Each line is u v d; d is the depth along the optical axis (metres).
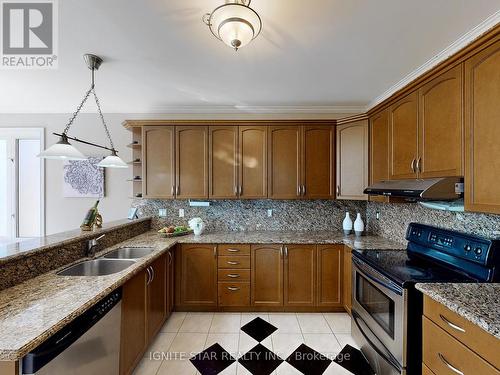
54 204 3.36
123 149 3.38
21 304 1.19
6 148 3.38
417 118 1.83
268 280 2.72
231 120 2.95
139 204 3.29
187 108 3.30
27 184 3.39
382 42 1.80
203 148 2.96
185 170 2.95
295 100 3.04
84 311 1.19
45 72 2.29
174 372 1.85
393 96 2.09
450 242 1.70
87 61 2.03
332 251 2.71
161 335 2.31
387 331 1.62
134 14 1.51
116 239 2.51
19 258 1.45
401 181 1.98
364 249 2.25
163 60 2.07
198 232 2.96
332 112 3.27
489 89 1.26
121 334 1.58
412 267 1.74
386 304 1.66
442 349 1.21
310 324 2.49
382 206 2.88
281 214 3.27
